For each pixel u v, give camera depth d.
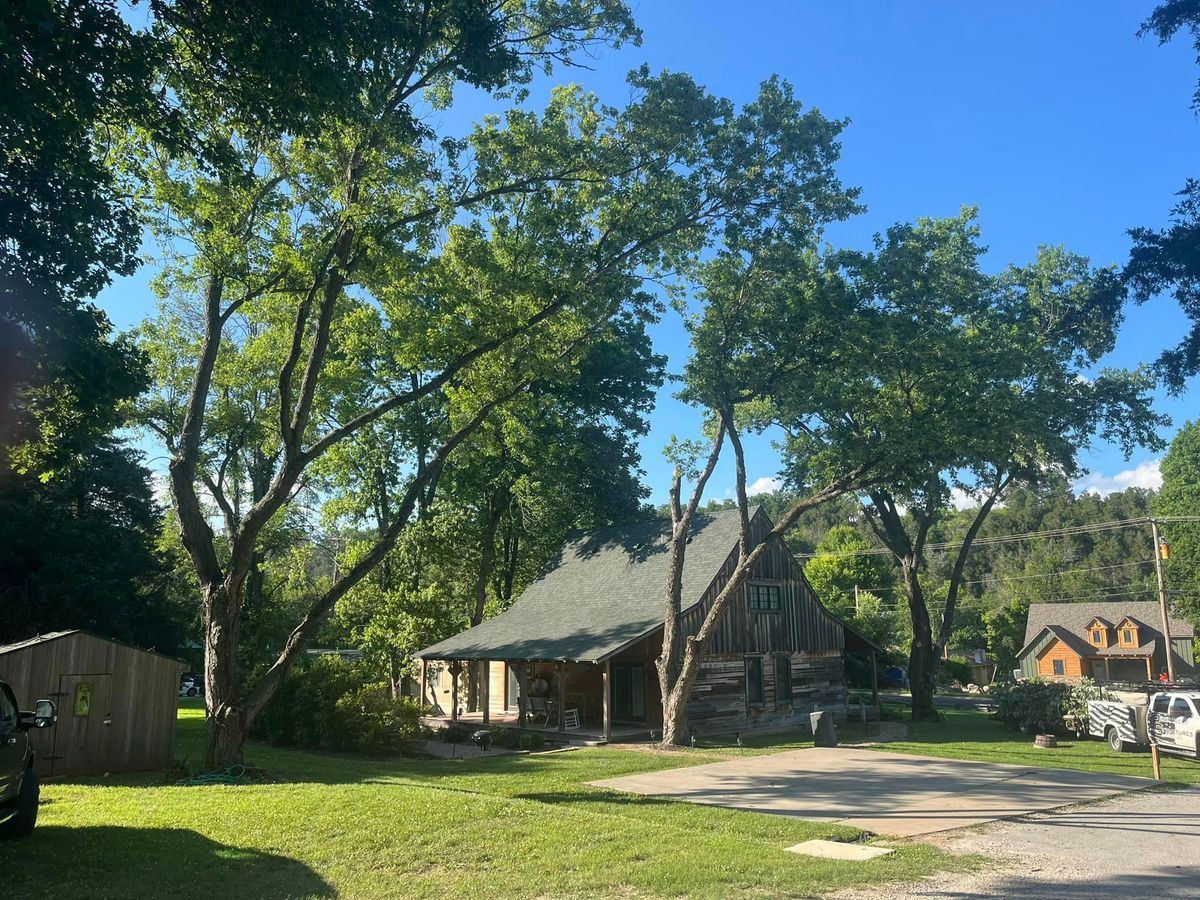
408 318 19.25
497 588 42.50
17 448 13.17
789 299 21.78
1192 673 63.22
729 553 28.38
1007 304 29.72
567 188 19.50
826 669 31.77
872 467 22.20
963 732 27.78
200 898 7.74
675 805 13.24
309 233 17.11
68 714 17.42
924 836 10.96
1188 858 9.64
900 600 73.25
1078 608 70.94
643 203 19.41
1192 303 11.84
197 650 49.44
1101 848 10.18
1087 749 22.75
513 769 18.72
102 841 9.59
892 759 20.03
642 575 29.95
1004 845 10.34
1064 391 29.41
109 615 32.56
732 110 19.20
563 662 25.36
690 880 8.24
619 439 40.72
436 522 35.91
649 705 28.27
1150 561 100.62
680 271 22.12
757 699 28.97
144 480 36.03
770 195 20.05
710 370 22.17
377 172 16.11
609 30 17.52
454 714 30.81
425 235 17.92
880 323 21.27
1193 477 58.81
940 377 21.73
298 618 43.34
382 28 12.03
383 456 35.91
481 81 15.69
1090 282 29.08
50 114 10.01
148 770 18.38
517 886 8.11
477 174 18.23
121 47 10.00
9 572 32.16
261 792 13.23
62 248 10.93
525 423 35.06
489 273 18.56
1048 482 31.83
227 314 18.53
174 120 11.44
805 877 8.43
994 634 75.44
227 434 29.42
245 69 11.32
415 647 33.84
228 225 16.92
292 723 25.22
